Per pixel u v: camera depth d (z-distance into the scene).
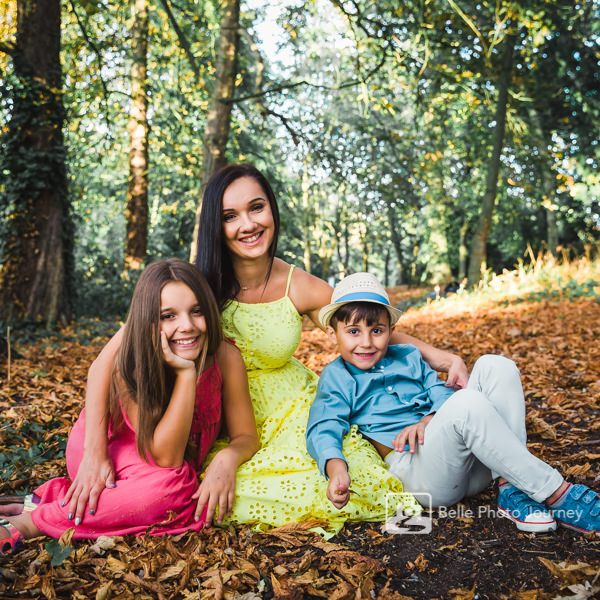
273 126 17.25
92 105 11.98
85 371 5.89
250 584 1.87
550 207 13.18
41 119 8.59
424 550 2.05
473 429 2.07
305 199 26.61
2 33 8.88
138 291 2.19
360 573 1.87
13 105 8.51
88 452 2.21
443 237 20.98
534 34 10.47
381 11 10.08
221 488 2.23
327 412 2.43
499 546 2.03
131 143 13.22
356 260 46.75
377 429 2.48
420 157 12.70
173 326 2.15
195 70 10.35
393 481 2.33
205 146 10.41
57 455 3.13
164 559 2.00
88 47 10.63
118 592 1.79
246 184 2.54
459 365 2.62
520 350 6.16
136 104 13.05
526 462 2.06
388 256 37.19
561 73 15.64
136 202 13.18
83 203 17.11
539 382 4.54
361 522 2.33
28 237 8.55
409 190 13.02
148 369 2.16
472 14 12.15
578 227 19.55
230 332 2.70
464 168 19.89
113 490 2.14
